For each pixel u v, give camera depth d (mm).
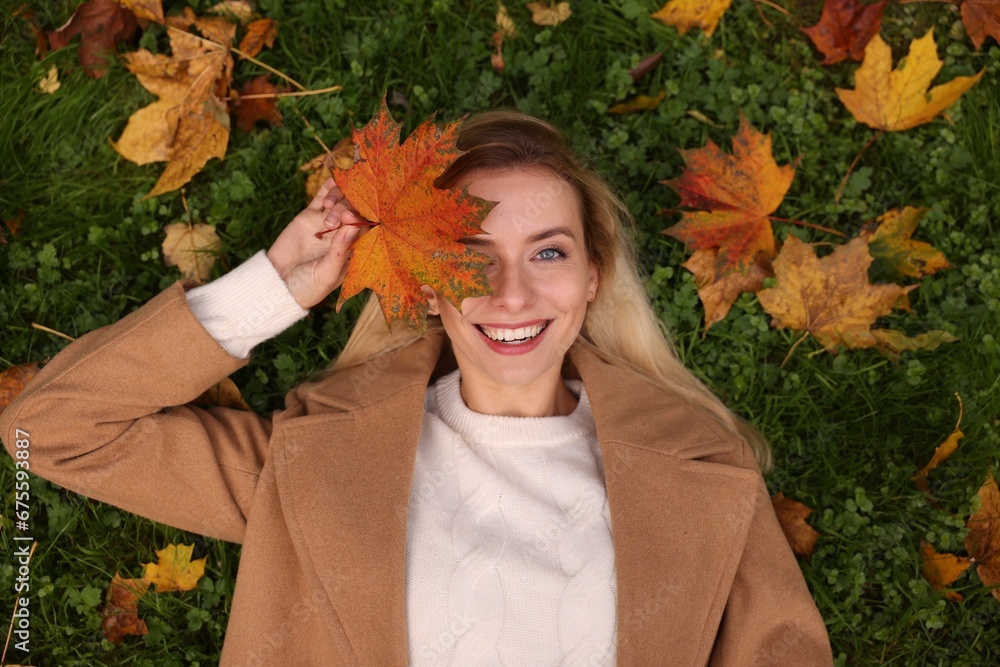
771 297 2145
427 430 1834
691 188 2121
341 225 1669
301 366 2213
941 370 2232
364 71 2281
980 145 2275
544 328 1700
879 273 2215
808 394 2238
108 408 1690
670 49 2299
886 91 2180
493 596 1648
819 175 2295
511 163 1680
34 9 2250
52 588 2133
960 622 2166
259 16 2285
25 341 2180
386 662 1641
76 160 2250
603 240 1912
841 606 2180
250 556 1715
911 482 2219
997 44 2295
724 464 1795
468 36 2295
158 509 1743
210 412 1837
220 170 2266
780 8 2311
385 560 1666
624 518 1728
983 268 2244
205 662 2152
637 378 1927
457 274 1421
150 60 2146
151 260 2248
